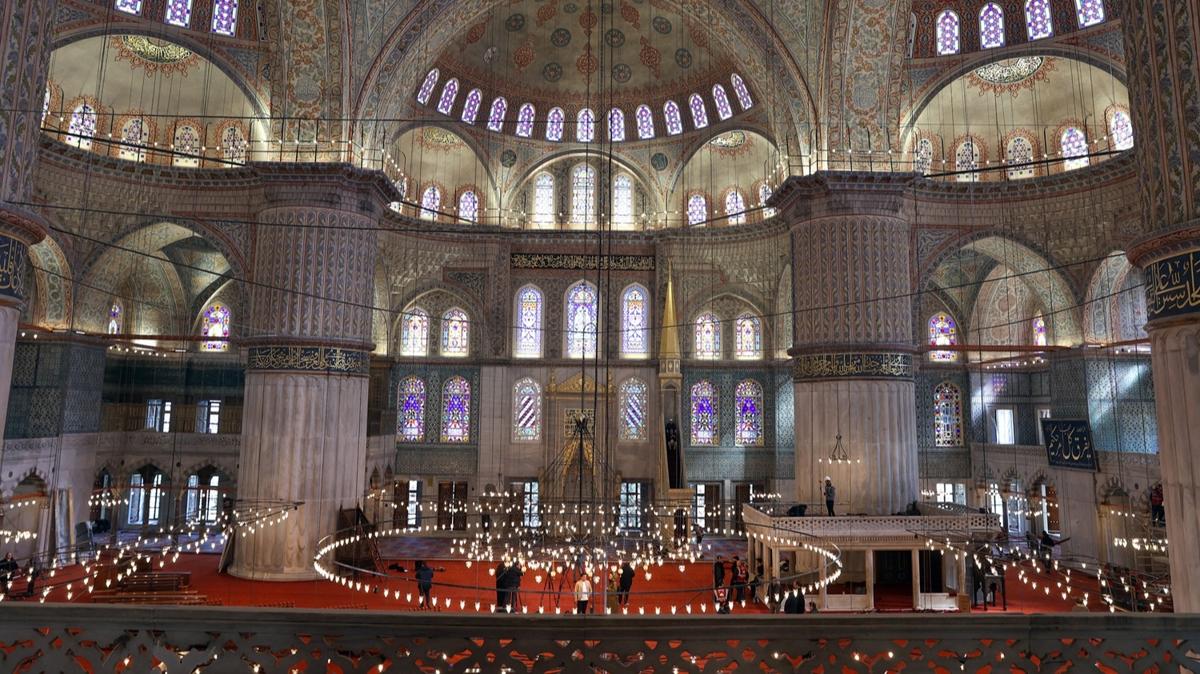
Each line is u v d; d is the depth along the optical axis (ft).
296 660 11.73
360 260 60.39
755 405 87.81
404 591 55.31
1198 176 22.97
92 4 61.41
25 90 24.94
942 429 86.79
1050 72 69.56
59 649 11.76
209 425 85.56
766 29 61.31
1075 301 66.44
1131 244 25.35
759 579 56.65
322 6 56.08
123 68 69.92
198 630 11.77
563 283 89.81
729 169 90.07
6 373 24.43
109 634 11.78
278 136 58.95
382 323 86.17
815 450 58.18
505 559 47.80
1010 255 71.46
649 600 55.88
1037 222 67.72
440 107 84.38
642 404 87.40
